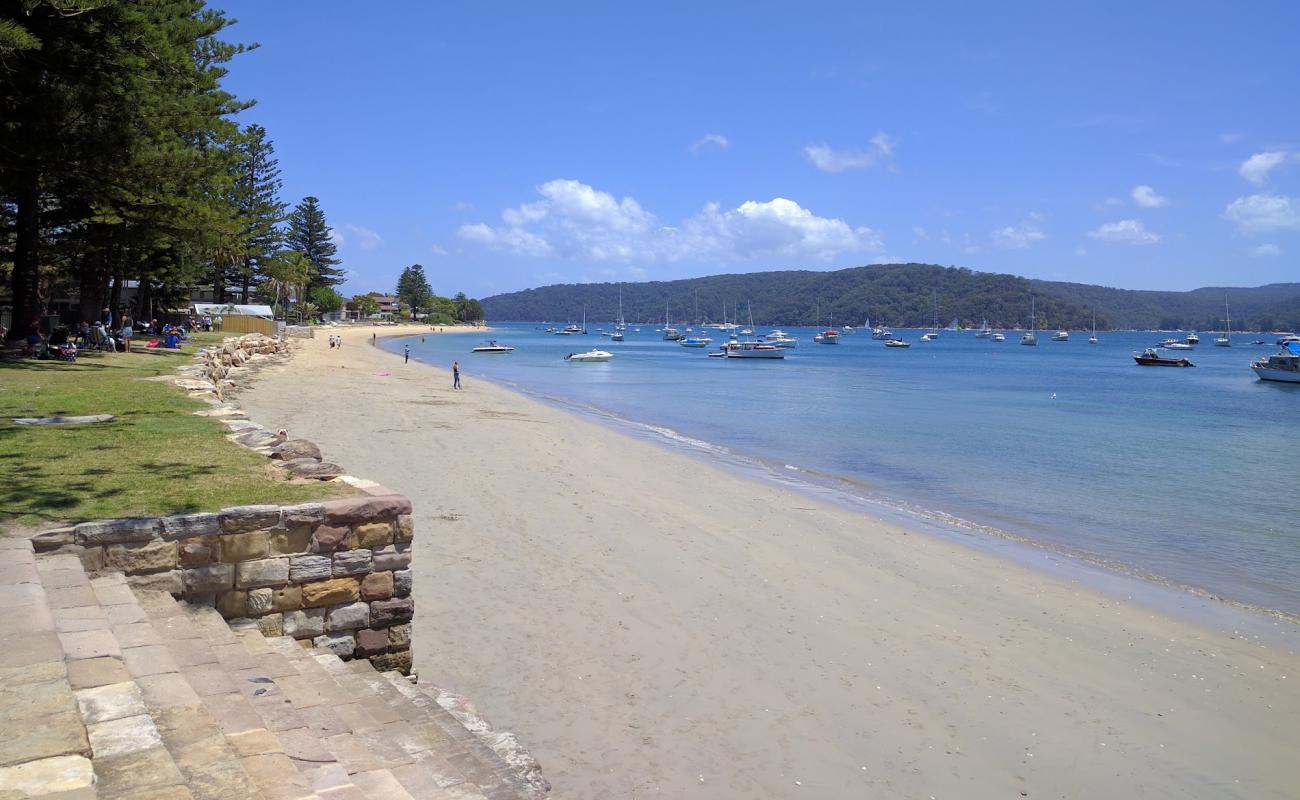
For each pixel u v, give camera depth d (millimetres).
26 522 6035
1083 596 11789
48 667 3879
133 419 12312
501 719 7410
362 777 4094
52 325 31703
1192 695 8703
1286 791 7008
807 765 7004
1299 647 10094
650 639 9344
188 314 50500
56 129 17891
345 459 18219
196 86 21672
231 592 6035
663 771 6777
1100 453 26594
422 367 58000
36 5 15180
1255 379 71625
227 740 3803
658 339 177750
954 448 27062
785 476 20844
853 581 11891
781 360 96562
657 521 14594
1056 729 7859
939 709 8133
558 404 38969
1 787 2812
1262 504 18688
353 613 6457
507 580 10898
